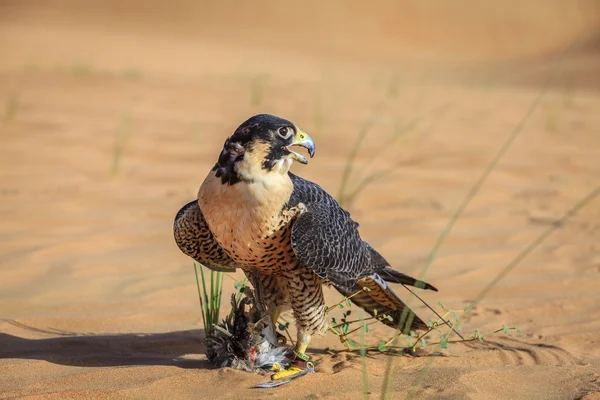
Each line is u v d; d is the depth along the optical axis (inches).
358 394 251.9
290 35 3208.7
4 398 243.4
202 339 319.3
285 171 263.3
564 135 848.3
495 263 435.2
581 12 3430.1
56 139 724.0
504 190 596.4
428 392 253.4
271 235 262.1
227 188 258.4
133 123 843.4
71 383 259.1
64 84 1159.6
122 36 2615.7
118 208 524.1
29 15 3233.3
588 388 258.8
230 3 3511.3
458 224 506.0
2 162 631.2
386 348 301.9
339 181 605.9
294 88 1272.1
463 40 3240.7
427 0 3449.8
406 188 592.7
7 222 477.7
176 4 3543.3
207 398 247.6
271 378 266.8
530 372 275.4
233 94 1151.0
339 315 356.8
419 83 1496.1
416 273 415.5
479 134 840.3
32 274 393.7
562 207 555.2
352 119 914.7
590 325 346.6
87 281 386.9
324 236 263.6
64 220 488.7
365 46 3078.2
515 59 2532.0
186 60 1883.6
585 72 1749.5
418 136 808.9
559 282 404.5
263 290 291.4
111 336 317.4
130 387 253.3
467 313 359.9
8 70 1354.6
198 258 297.0
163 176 620.1
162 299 367.6
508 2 3422.7
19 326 326.0
